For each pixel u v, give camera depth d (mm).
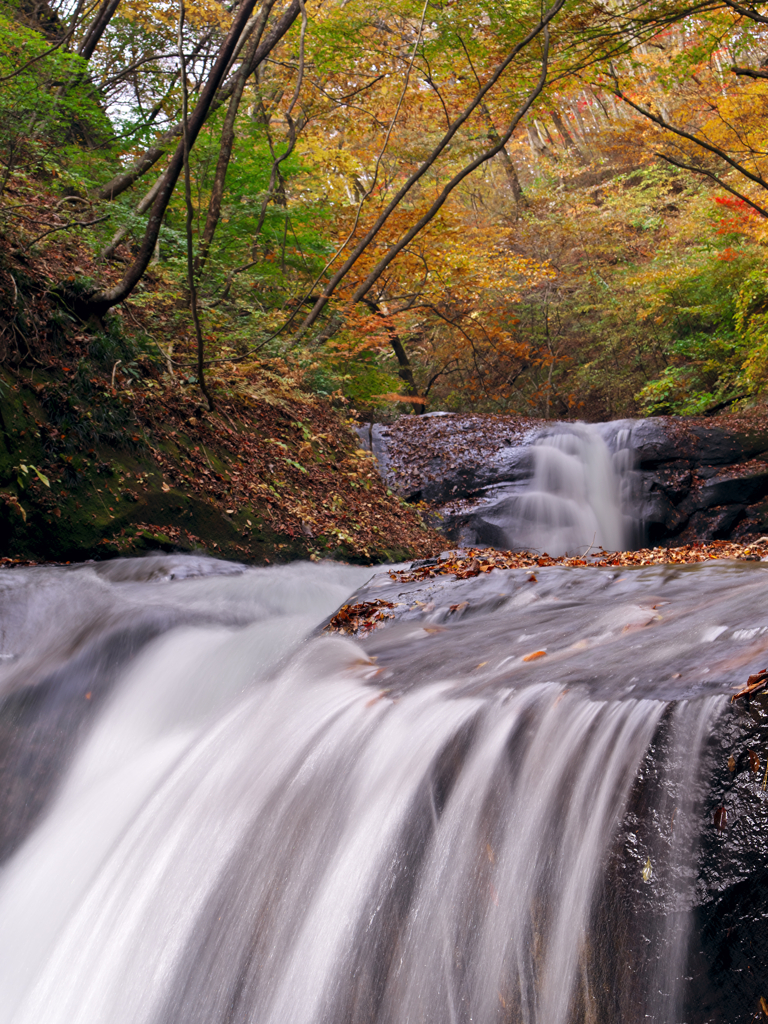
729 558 5445
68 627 5086
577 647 3455
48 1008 2869
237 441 9320
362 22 12742
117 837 3330
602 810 2236
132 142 11680
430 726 2857
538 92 12680
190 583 6258
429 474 14164
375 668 3736
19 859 3709
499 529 13242
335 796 2875
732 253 17078
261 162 13312
